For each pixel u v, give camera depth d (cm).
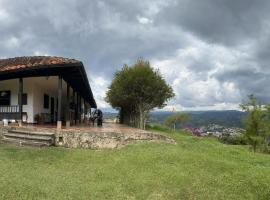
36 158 1360
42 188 938
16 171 1118
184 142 2053
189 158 1405
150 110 3262
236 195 1005
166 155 1430
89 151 1552
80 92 3234
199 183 1085
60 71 1883
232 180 1142
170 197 957
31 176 1070
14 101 2156
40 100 2328
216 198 966
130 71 3114
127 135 1705
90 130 1733
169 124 4672
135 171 1207
